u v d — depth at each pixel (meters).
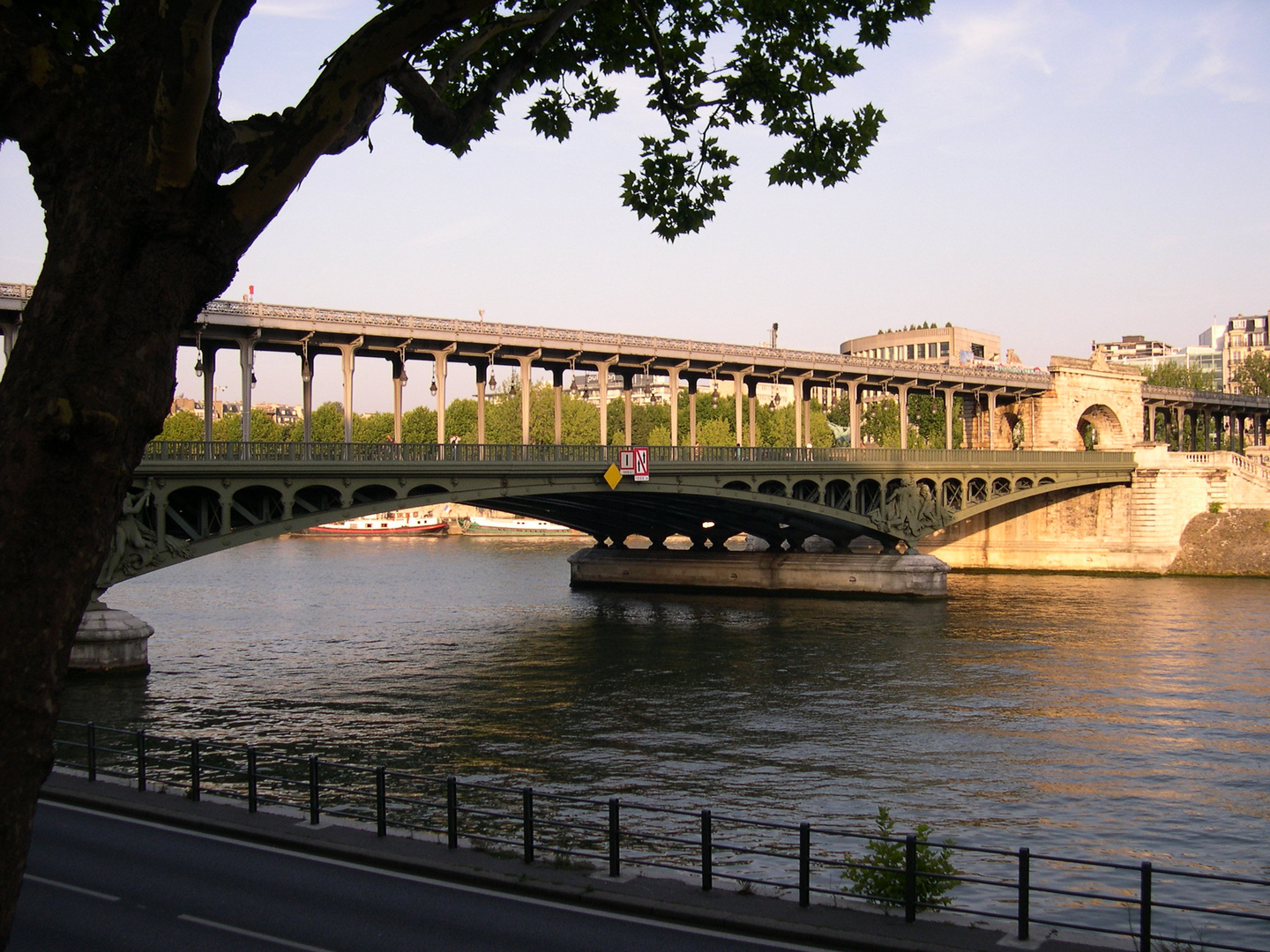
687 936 15.37
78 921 15.86
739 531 86.31
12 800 7.09
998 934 15.27
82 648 46.59
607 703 43.47
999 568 104.44
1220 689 46.00
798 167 20.81
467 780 32.03
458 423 164.50
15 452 7.14
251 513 48.09
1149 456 97.19
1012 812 29.98
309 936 15.27
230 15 8.55
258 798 23.23
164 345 7.83
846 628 63.91
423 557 124.31
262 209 8.33
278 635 61.84
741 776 33.06
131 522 43.44
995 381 98.31
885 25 20.52
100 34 11.09
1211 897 23.88
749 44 20.33
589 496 69.44
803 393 85.69
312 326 52.97
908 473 81.19
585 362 67.75
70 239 7.58
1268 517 94.62
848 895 17.55
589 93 20.88
